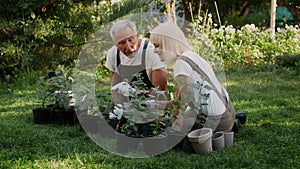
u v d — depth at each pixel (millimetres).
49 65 7352
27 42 7285
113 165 3162
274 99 5219
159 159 3232
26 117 4641
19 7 7105
